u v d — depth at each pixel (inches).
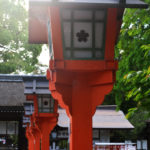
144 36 302.4
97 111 1030.4
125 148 677.3
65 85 193.8
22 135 868.6
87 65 181.5
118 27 203.2
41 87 402.9
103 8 179.5
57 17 178.7
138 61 330.3
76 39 181.6
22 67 804.0
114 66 181.8
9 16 795.4
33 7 194.4
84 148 193.6
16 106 849.5
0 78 706.8
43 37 280.7
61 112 996.6
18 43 799.7
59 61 179.6
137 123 1015.0
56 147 1011.9
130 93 271.0
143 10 303.7
